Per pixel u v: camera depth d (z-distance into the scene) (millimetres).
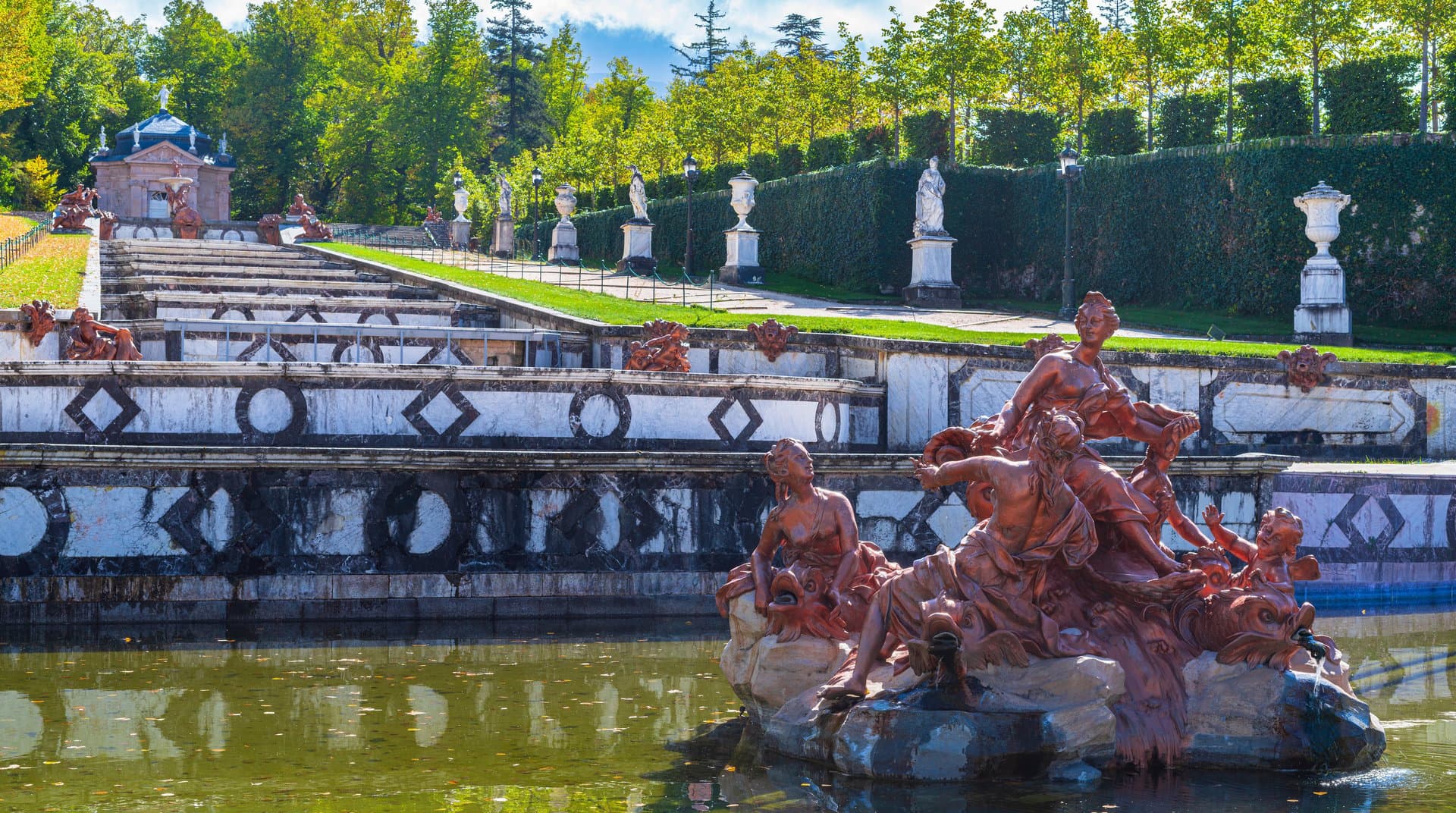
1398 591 17766
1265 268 41031
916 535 15914
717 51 129875
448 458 14695
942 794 7508
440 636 13555
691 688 10773
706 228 58406
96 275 31812
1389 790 7672
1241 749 8164
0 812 7039
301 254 44375
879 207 47469
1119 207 46125
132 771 7957
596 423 17938
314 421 16750
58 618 13852
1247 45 49906
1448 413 25297
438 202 90938
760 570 9297
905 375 22203
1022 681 8086
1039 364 9359
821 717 8336
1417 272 40156
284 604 14375
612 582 15172
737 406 19031
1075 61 56438
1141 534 8711
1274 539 8594
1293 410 24453
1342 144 40500
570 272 47531
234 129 97812
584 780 7812
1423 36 45312
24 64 79000
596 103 121625
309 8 104625
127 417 16266
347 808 7172
